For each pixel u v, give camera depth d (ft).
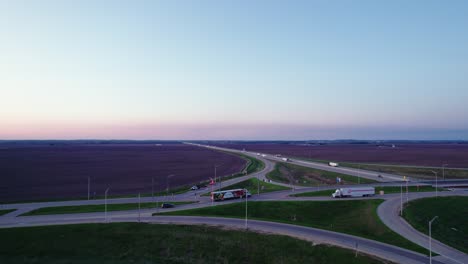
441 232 216.54
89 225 215.92
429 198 301.43
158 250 181.68
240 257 171.94
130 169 611.06
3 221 230.07
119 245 187.62
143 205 288.10
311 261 162.91
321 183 441.27
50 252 180.04
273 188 374.84
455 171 527.40
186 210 264.11
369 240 189.06
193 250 180.24
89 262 168.76
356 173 501.15
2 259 171.63
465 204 286.46
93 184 437.58
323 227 214.28
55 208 273.95
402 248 178.60
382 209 259.60
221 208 267.39
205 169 612.29
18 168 616.39
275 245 181.57
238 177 475.72
